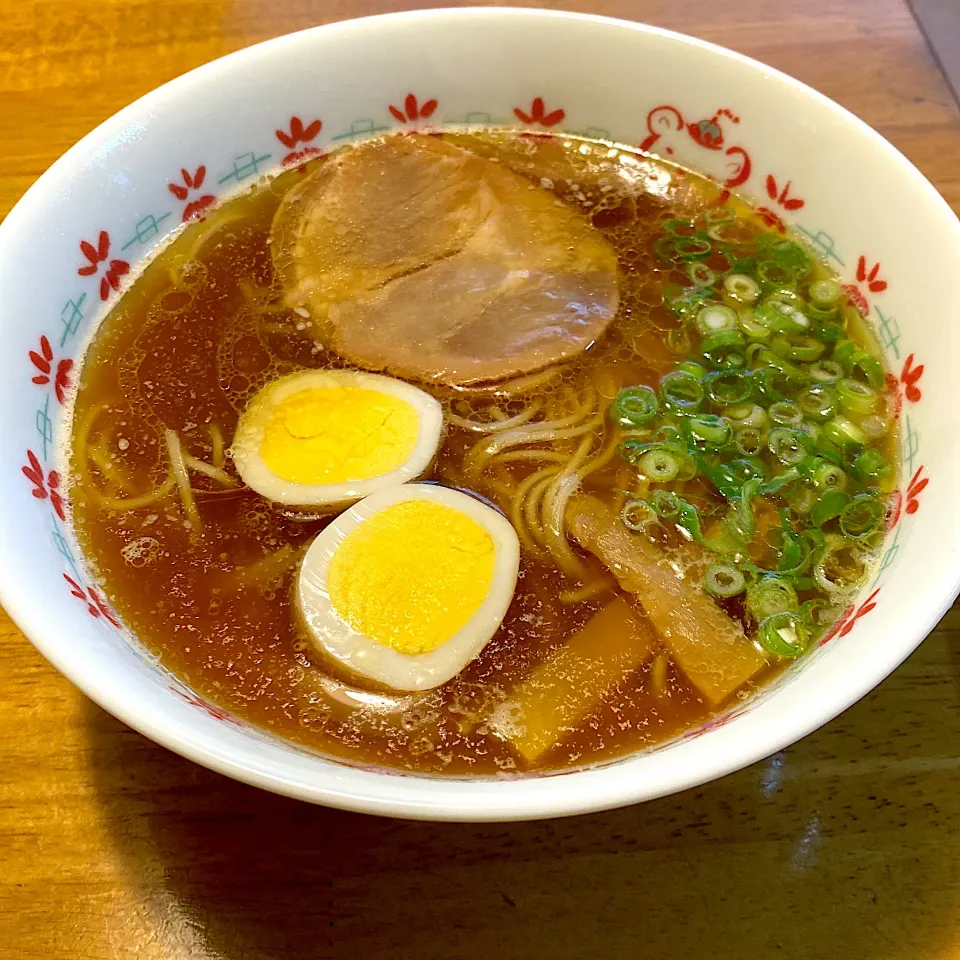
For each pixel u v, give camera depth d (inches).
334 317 10.2
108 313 9.8
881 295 9.6
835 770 8.0
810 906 7.5
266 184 11.0
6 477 7.8
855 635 7.3
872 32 13.3
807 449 9.1
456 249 10.7
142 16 13.4
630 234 10.9
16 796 7.9
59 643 6.8
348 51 10.5
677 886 7.5
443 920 7.4
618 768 6.6
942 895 7.5
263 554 8.8
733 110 10.5
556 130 11.4
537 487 9.3
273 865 7.6
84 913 7.4
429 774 7.7
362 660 8.2
